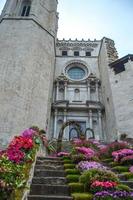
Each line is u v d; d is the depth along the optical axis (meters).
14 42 23.75
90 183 7.11
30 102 20.89
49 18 30.42
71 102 30.44
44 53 25.61
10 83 20.50
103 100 30.98
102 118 29.39
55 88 32.16
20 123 18.98
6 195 4.39
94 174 7.47
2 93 19.78
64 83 32.56
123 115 23.83
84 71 34.88
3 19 26.14
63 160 11.41
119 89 25.88
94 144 16.03
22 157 7.40
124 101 24.64
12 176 4.87
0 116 18.52
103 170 7.77
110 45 31.73
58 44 37.88
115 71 27.88
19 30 25.03
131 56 27.56
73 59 35.72
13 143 8.66
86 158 10.97
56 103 29.75
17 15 28.78
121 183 7.68
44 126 21.56
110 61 29.25
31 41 24.36
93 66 35.38
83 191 7.11
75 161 10.75
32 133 12.92
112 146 14.15
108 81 27.94
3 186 4.38
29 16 27.00
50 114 28.23
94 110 29.81
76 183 7.41
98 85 33.00
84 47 37.94
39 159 11.23
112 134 24.94
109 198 6.03
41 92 22.95
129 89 25.12
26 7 30.20
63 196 6.58
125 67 27.03
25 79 21.41
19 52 22.84
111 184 6.68
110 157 13.65
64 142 17.34
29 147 8.68
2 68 21.39
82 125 28.86
